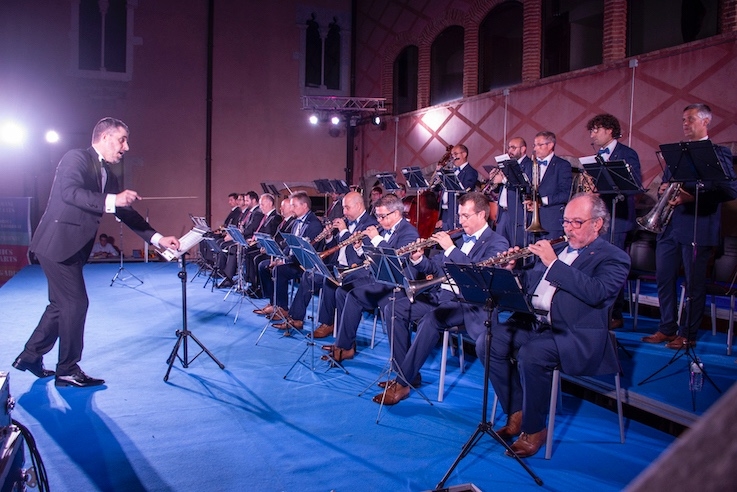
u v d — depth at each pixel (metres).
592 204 3.35
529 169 5.90
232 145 14.69
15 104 12.99
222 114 14.56
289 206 7.95
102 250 13.48
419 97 13.05
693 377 4.04
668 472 0.41
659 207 4.66
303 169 15.33
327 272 4.68
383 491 2.96
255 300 8.33
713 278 5.48
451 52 12.39
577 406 4.18
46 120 13.20
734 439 0.39
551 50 9.94
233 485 3.00
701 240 4.71
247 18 14.66
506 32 10.96
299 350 5.61
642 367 4.51
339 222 5.94
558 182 5.58
